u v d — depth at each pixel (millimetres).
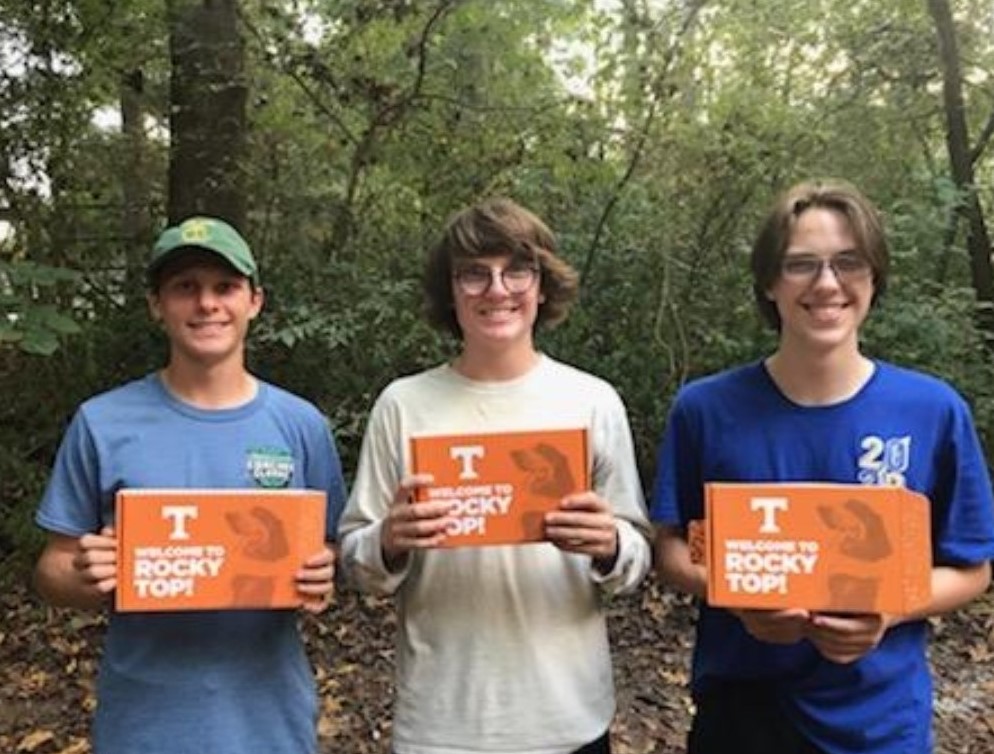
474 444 2107
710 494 1979
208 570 2100
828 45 7406
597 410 2273
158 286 2277
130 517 2072
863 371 2117
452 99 6645
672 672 4648
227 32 6324
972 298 7039
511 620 2203
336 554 2322
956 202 7047
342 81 6527
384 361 6113
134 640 2189
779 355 2146
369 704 4289
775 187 6582
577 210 6711
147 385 2287
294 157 6875
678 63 6484
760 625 1986
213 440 2238
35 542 5441
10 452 5680
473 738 2186
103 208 6641
